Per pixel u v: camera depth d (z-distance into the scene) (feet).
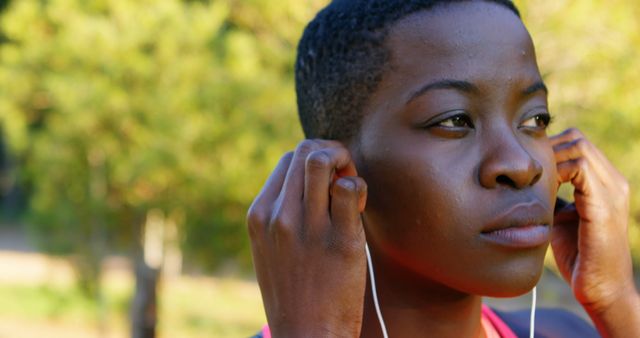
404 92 4.14
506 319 5.71
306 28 4.90
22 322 27.55
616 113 13.35
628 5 14.16
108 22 16.71
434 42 4.14
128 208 17.63
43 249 18.56
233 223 16.46
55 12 16.65
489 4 4.29
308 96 4.77
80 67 16.15
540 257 4.06
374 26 4.29
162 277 19.27
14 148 17.37
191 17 16.52
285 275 3.97
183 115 15.52
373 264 4.57
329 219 3.95
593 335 6.13
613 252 5.06
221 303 29.96
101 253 18.43
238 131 15.15
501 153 4.00
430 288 4.49
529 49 4.28
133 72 15.81
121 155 16.12
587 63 13.52
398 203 4.13
